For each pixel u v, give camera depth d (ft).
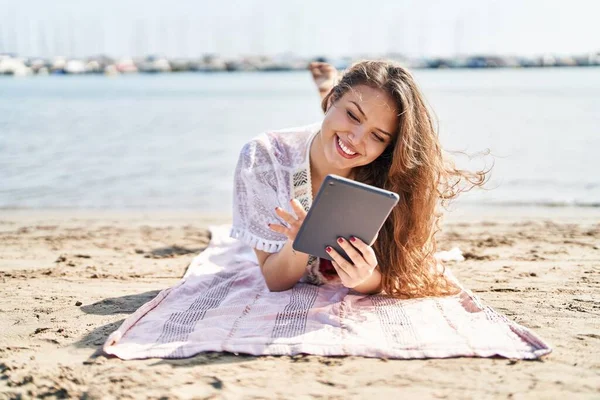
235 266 13.52
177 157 35.29
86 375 8.36
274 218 11.72
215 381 8.22
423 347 9.17
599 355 9.06
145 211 22.88
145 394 7.86
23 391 7.92
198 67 277.03
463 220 20.81
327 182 9.24
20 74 243.19
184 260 15.69
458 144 37.35
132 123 54.49
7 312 11.27
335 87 11.09
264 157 11.86
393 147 11.19
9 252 16.52
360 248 9.85
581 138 39.96
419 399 7.75
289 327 10.00
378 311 10.78
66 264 15.15
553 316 10.85
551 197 24.48
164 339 9.55
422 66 252.83
